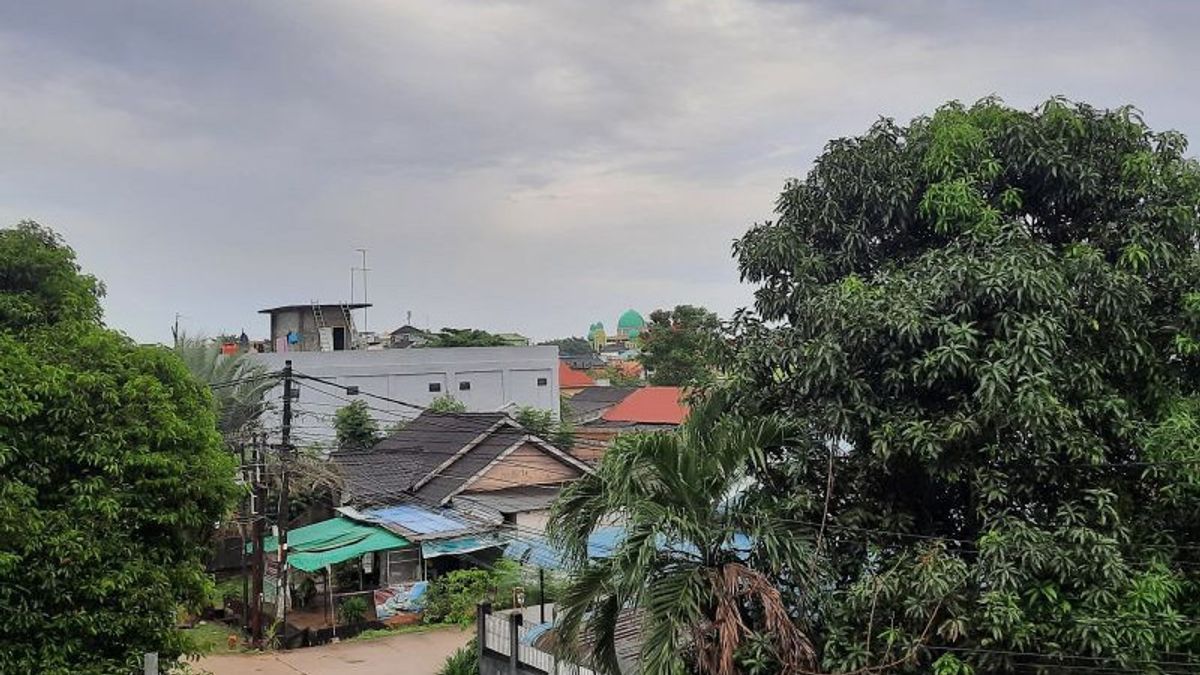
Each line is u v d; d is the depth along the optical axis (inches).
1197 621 322.0
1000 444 331.6
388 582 1032.8
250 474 943.0
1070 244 366.9
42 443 450.0
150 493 485.1
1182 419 334.3
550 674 613.9
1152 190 363.9
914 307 335.6
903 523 365.4
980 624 319.9
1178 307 359.3
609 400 2287.2
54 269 545.6
